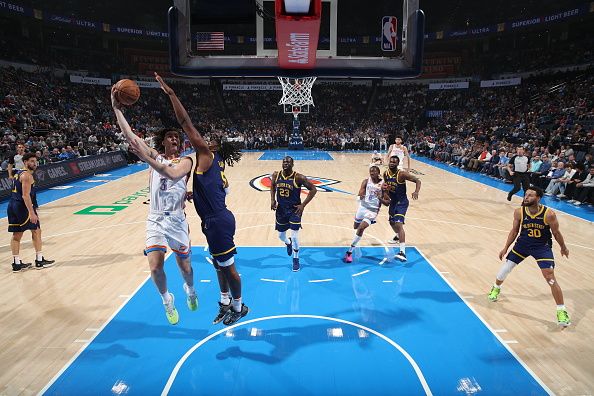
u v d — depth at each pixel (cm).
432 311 523
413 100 3675
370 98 3809
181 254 382
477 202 1211
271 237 848
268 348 437
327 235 867
